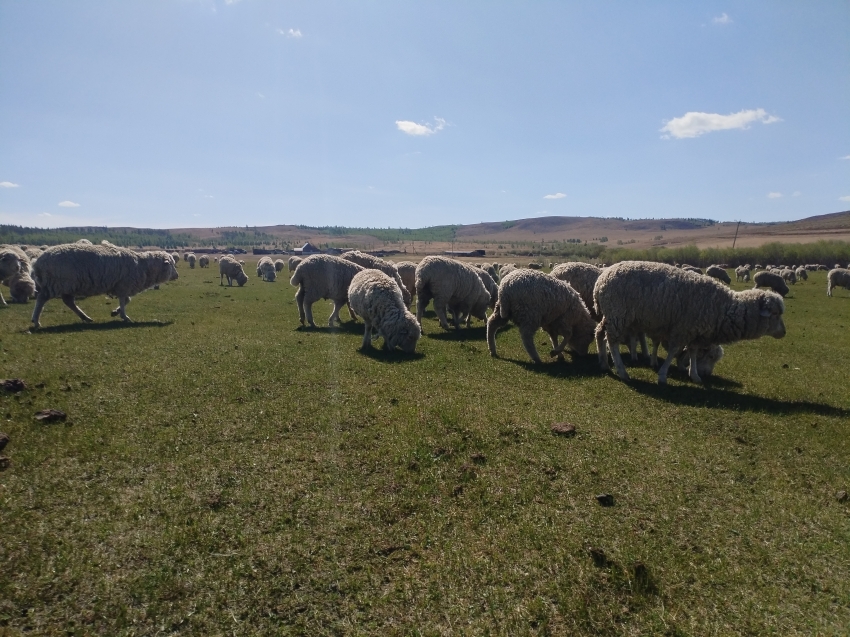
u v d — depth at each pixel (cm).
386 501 189
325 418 260
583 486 205
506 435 248
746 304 345
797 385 374
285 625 133
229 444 229
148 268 568
